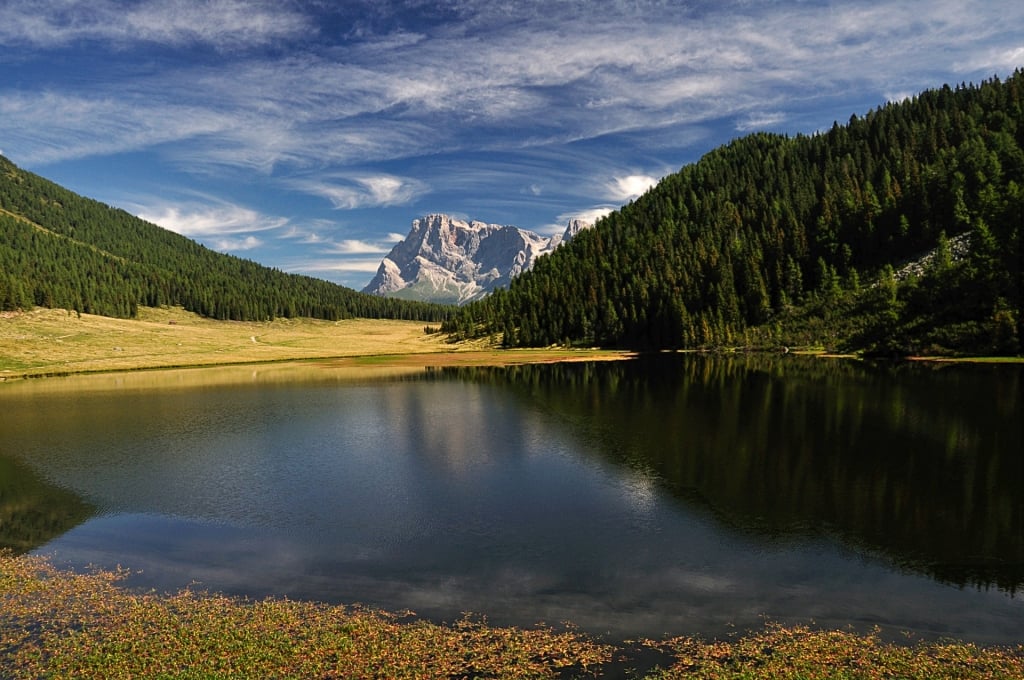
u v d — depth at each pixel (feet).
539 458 131.13
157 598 66.23
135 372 384.47
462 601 65.05
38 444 154.10
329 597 66.33
